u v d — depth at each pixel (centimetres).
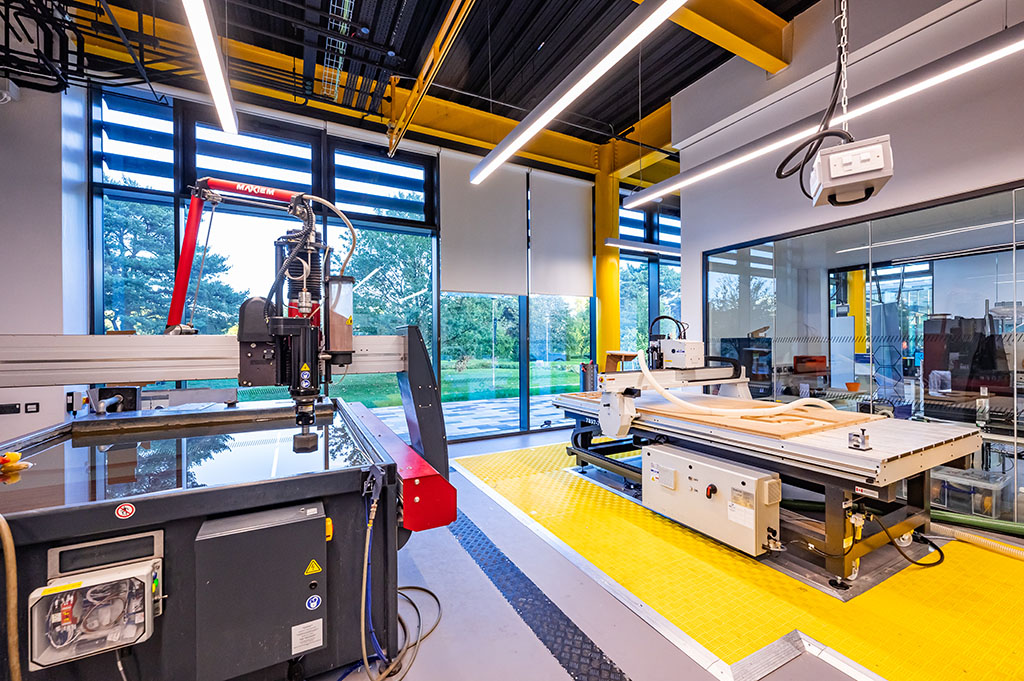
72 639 97
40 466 139
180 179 376
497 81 453
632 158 558
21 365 132
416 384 191
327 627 132
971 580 212
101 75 338
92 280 343
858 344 357
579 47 396
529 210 554
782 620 184
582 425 423
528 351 570
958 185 287
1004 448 285
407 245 521
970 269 292
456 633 180
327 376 166
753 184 421
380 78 376
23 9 261
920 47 304
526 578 224
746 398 355
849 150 138
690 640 173
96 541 104
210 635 112
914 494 255
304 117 420
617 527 283
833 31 343
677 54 421
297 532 121
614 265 590
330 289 160
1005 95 267
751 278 433
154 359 145
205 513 113
